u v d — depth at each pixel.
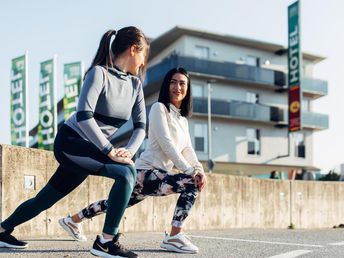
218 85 28.36
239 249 3.52
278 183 9.87
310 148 31.66
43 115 18.56
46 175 4.89
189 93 3.65
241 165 29.52
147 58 2.95
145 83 28.38
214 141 27.95
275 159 30.06
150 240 4.27
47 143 18.36
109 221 2.69
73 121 2.75
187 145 3.75
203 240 4.34
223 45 28.59
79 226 3.79
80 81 19.77
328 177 27.45
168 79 3.60
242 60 29.27
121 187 2.67
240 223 8.68
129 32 2.77
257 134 29.92
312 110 32.28
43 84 18.67
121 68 2.80
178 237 3.27
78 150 2.69
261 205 9.31
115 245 2.69
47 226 4.89
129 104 2.85
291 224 10.12
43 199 2.98
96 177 5.57
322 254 3.33
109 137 2.83
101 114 2.73
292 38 28.25
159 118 3.48
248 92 29.81
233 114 27.67
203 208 7.79
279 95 30.86
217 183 8.18
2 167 4.42
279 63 30.77
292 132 28.19
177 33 27.11
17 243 3.11
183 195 3.36
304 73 31.75
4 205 4.39
